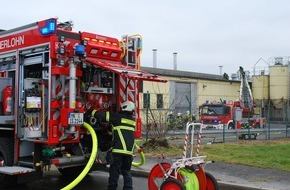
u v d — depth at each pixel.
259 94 47.06
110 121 7.72
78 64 7.81
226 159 12.43
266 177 9.84
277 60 47.62
